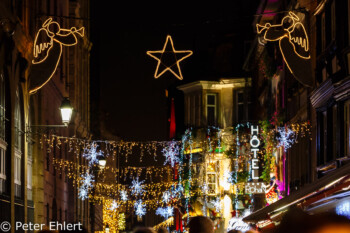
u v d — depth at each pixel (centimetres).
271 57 3900
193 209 5581
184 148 5844
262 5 3975
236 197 4669
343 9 2230
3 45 2067
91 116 6444
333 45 2347
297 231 273
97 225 6875
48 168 3294
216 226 5225
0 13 1991
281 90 3816
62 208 3972
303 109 3050
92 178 5628
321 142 2638
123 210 7594
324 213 280
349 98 2222
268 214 1812
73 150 4469
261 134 3997
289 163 3525
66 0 4234
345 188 1270
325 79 2558
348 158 2194
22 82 2423
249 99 5441
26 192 2533
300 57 2347
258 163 4394
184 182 5659
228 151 4956
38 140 2953
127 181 8206
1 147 2098
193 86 5775
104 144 7594
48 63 2345
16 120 2425
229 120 5594
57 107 3759
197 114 5709
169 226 6875
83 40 5356
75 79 4719
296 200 1574
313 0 2738
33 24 2652
